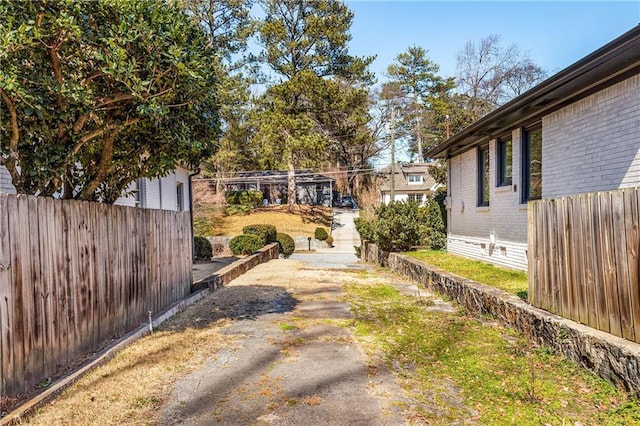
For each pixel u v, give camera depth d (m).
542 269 4.20
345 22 24.50
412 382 3.33
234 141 26.77
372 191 39.75
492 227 8.76
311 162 23.78
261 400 3.01
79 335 3.65
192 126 4.90
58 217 3.39
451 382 3.31
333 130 25.52
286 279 9.47
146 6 3.72
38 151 3.59
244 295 7.35
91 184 4.47
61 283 3.40
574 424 2.55
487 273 7.30
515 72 28.45
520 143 7.57
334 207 40.34
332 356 4.00
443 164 19.61
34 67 3.50
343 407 2.89
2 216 2.74
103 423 2.62
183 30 4.09
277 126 22.47
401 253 11.68
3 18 3.10
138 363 3.72
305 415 2.77
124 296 4.58
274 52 23.92
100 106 4.04
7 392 2.73
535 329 4.08
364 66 24.75
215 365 3.75
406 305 6.33
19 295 2.88
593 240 3.43
